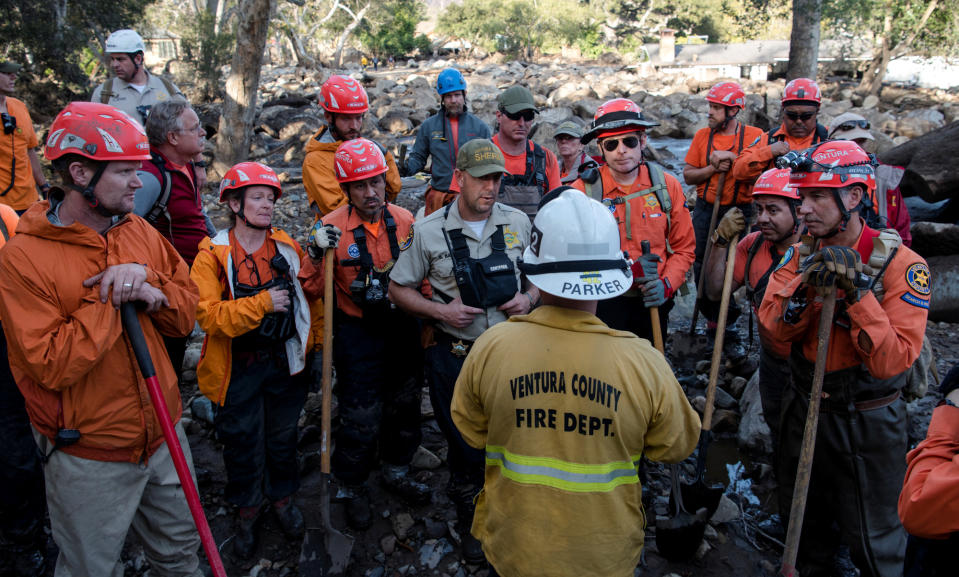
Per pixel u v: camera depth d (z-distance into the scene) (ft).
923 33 77.36
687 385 16.46
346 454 11.70
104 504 8.46
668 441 6.86
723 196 18.35
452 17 165.68
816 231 8.86
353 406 11.61
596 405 6.48
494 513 6.90
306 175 14.29
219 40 68.49
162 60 127.24
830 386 9.08
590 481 6.50
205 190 37.45
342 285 11.57
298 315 11.31
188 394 16.25
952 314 18.78
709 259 14.05
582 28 164.76
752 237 13.32
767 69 129.49
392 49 165.27
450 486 11.27
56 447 8.27
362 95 13.88
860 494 9.17
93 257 8.16
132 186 8.12
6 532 10.81
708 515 10.82
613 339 6.68
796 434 9.76
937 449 6.71
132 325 8.19
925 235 19.93
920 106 76.79
